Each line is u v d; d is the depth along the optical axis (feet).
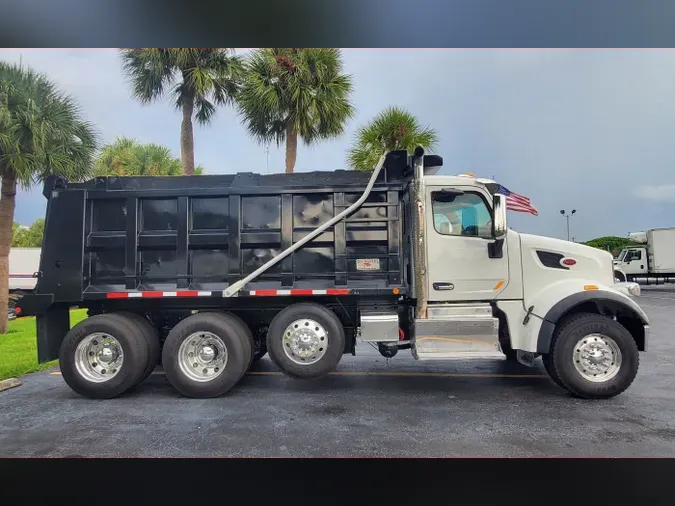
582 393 18.02
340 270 19.47
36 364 25.77
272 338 18.75
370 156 46.09
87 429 15.42
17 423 16.07
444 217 19.66
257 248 19.90
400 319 20.30
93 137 40.65
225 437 14.57
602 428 15.06
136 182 20.45
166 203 20.26
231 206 19.83
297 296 19.88
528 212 25.40
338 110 44.21
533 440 14.14
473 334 18.86
